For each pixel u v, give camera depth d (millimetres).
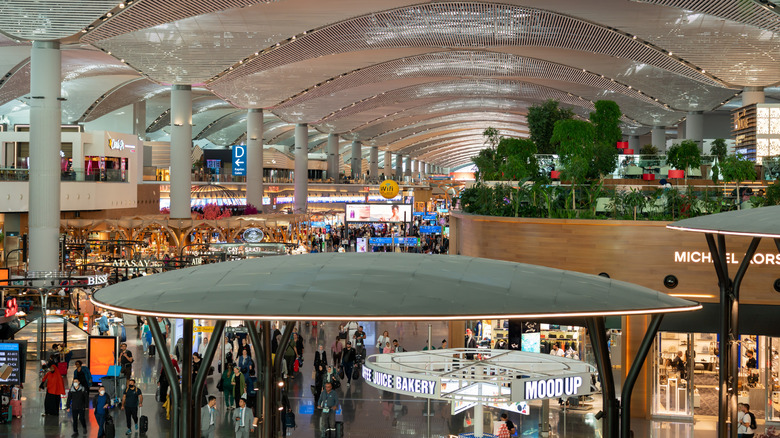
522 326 21312
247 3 36938
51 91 35625
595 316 7168
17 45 47969
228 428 18453
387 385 10508
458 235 28969
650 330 7598
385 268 8188
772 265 19219
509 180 27734
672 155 28641
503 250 21656
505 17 43844
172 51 46312
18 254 40469
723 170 23078
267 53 47594
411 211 46406
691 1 34969
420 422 19250
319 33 45844
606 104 37750
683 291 19969
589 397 21016
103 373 21047
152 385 22516
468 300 7250
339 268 8188
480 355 12438
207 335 24297
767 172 25031
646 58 47188
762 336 19641
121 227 40938
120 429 18281
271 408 10164
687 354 19859
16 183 38125
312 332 31781
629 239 20266
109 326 27109
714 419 19750
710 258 19766
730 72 45594
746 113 38562
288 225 47750
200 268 8898
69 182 41562
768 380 19484
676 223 15594
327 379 18891
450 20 44719
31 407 20312
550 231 21000
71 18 34312
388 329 33125
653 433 18516
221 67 47469
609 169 29125
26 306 28719
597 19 42531
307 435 17984
